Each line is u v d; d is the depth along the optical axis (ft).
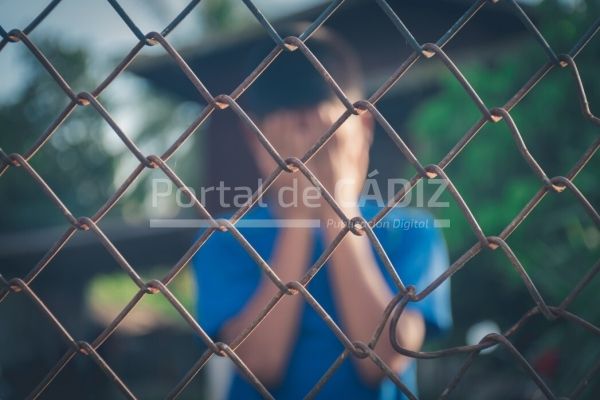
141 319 41.24
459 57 18.53
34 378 28.58
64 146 52.85
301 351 6.04
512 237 15.12
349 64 6.21
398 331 5.82
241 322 6.02
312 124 5.62
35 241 27.91
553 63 3.11
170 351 38.81
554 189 3.07
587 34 3.10
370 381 5.86
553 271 14.42
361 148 5.69
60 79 3.67
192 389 34.12
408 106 20.68
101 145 53.21
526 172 16.06
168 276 3.49
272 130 5.71
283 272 5.82
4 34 3.76
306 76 5.68
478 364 18.94
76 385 23.77
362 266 5.80
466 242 16.28
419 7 18.57
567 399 3.18
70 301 29.68
